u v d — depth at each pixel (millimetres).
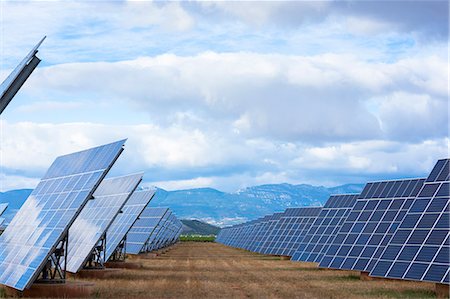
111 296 30594
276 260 72188
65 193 31922
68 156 37625
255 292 33531
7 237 35406
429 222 31031
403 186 42875
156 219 76812
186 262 67125
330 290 34062
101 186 49406
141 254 77125
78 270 39000
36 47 22078
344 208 57562
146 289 34531
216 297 31062
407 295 30500
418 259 29906
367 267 39812
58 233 27938
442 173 32750
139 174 41562
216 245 164500
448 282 27484
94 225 41812
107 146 31250
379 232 41062
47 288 29141
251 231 121312
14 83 21672
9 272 29875
